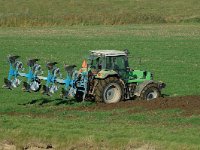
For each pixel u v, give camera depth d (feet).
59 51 444.55
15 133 168.25
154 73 339.16
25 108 226.58
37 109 225.97
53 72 235.61
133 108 222.89
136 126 187.62
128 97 246.06
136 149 156.87
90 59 247.50
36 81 238.07
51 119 202.80
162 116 208.64
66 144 161.07
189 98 237.04
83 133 168.55
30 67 237.04
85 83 235.81
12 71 241.55
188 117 205.67
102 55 242.58
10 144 165.07
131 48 468.75
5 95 258.78
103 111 221.25
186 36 571.28
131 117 207.10
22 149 161.99
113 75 240.12
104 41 519.60
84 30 639.35
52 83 235.81
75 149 159.84
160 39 540.11
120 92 240.32
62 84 252.62
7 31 618.44
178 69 357.00
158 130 178.19
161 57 415.85
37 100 247.50
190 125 193.88
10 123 182.19
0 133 169.27
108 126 184.96
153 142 158.20
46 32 610.65
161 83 249.55
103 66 241.76
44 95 257.75
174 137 164.04
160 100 234.17
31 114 219.00
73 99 246.88
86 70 239.71
